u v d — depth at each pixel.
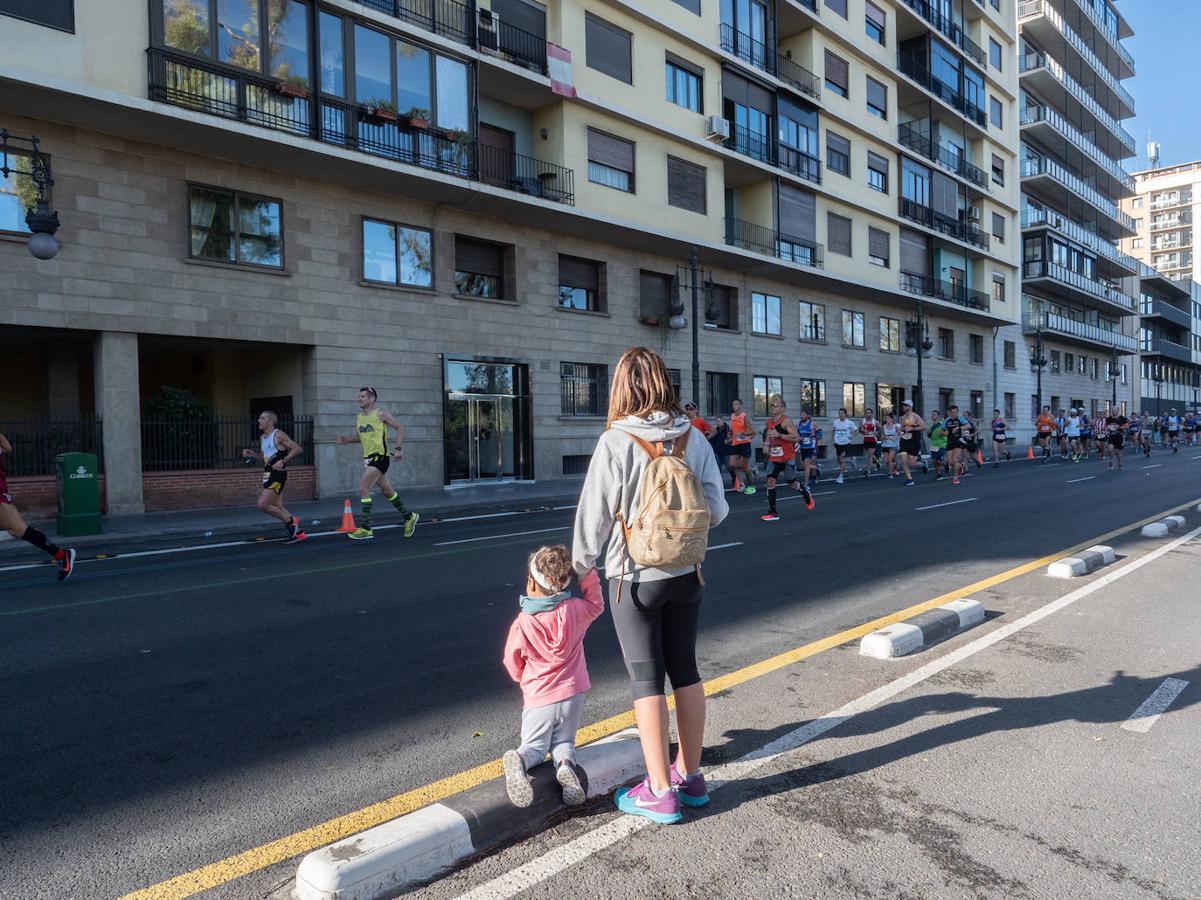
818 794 3.19
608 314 22.67
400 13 17.23
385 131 16.81
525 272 20.62
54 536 11.52
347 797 3.25
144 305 14.33
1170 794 3.17
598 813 3.07
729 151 24.42
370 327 17.48
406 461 18.08
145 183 14.39
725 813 3.05
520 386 20.72
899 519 12.17
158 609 6.71
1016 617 5.97
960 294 37.41
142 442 14.63
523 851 2.79
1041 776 3.33
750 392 27.25
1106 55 55.22
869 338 33.12
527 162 21.22
